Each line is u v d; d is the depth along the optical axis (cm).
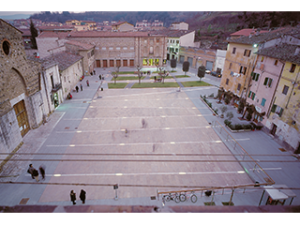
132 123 2805
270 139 2475
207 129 2681
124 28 8694
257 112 2758
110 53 6506
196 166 1948
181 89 4406
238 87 3378
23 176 1750
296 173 1903
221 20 10988
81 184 1692
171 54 7875
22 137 2323
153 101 3669
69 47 5188
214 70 5988
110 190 1641
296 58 2161
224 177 1817
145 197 1579
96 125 2723
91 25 14838
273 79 2506
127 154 2091
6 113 1912
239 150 2225
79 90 4216
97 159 2008
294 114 2161
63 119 2872
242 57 3231
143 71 6109
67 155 2052
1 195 1555
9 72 2005
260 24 7512
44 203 1497
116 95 3947
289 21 6450
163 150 2186
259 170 1922
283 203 1395
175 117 3027
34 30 7669
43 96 2797
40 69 2666
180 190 1642
